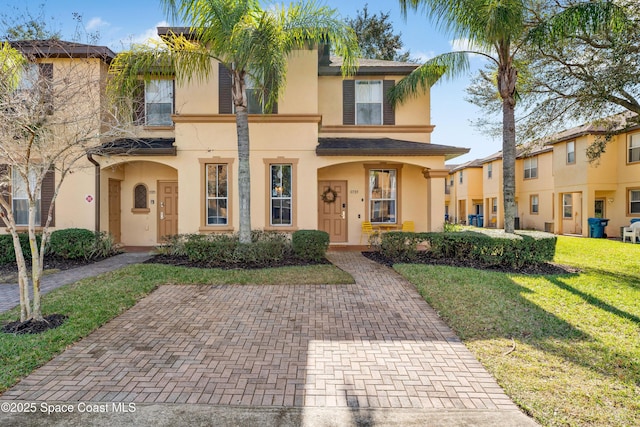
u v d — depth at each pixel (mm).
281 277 7582
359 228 12758
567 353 4113
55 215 10734
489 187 28062
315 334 4695
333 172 12742
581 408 3062
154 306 5793
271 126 11039
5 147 4770
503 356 4039
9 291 6789
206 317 5301
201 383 3477
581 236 18938
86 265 9258
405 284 7180
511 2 8430
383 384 3473
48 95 5090
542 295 6344
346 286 7031
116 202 12164
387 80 12688
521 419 2945
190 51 9203
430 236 9570
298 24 8938
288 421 2922
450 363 3891
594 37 10117
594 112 10812
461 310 5520
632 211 17703
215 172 11094
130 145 10359
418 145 11461
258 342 4438
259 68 8664
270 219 11117
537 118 11844
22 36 8898
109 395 3262
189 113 11039
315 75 11281
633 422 2875
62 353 4070
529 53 10688
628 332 4750
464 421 2924
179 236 10023
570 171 19703
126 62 9156
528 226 24891
